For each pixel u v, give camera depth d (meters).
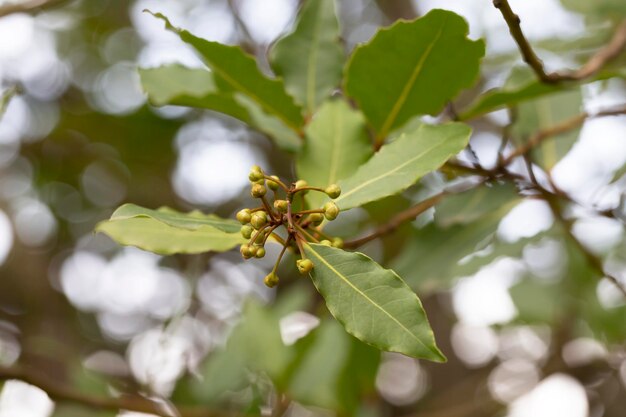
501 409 1.04
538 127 0.67
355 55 0.58
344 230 1.01
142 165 1.23
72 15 1.18
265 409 0.75
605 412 1.14
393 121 0.60
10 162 1.22
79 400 0.67
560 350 0.96
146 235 0.55
